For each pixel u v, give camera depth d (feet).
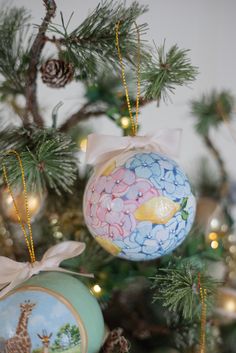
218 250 1.61
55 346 1.11
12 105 1.66
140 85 1.39
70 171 1.38
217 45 2.43
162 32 2.34
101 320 1.21
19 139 1.39
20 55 1.52
